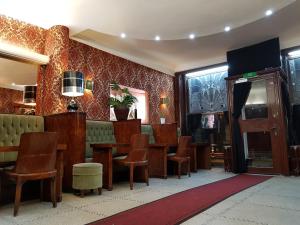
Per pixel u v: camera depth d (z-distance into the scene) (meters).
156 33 5.75
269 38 6.53
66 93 5.11
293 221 2.40
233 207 2.93
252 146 6.43
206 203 3.09
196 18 5.12
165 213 2.67
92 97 6.19
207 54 7.74
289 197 3.45
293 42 6.58
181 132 8.81
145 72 8.02
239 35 6.32
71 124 3.95
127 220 2.44
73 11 4.74
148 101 7.96
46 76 5.34
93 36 6.20
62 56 5.21
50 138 2.93
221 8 4.76
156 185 4.45
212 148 8.21
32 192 3.62
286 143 5.87
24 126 4.02
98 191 3.70
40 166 2.88
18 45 5.02
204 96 8.70
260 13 4.96
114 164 4.47
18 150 2.79
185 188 4.14
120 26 5.35
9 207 3.04
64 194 3.71
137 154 4.30
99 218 2.52
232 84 6.88
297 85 6.77
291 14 5.30
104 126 5.48
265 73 6.32
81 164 3.67
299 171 5.71
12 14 4.84
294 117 6.50
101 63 6.57
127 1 4.43
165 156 5.32
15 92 5.30
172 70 9.08
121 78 7.12
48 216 2.62
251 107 6.50
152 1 4.46
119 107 5.79
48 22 5.19
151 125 6.61
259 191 3.89
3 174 3.22
